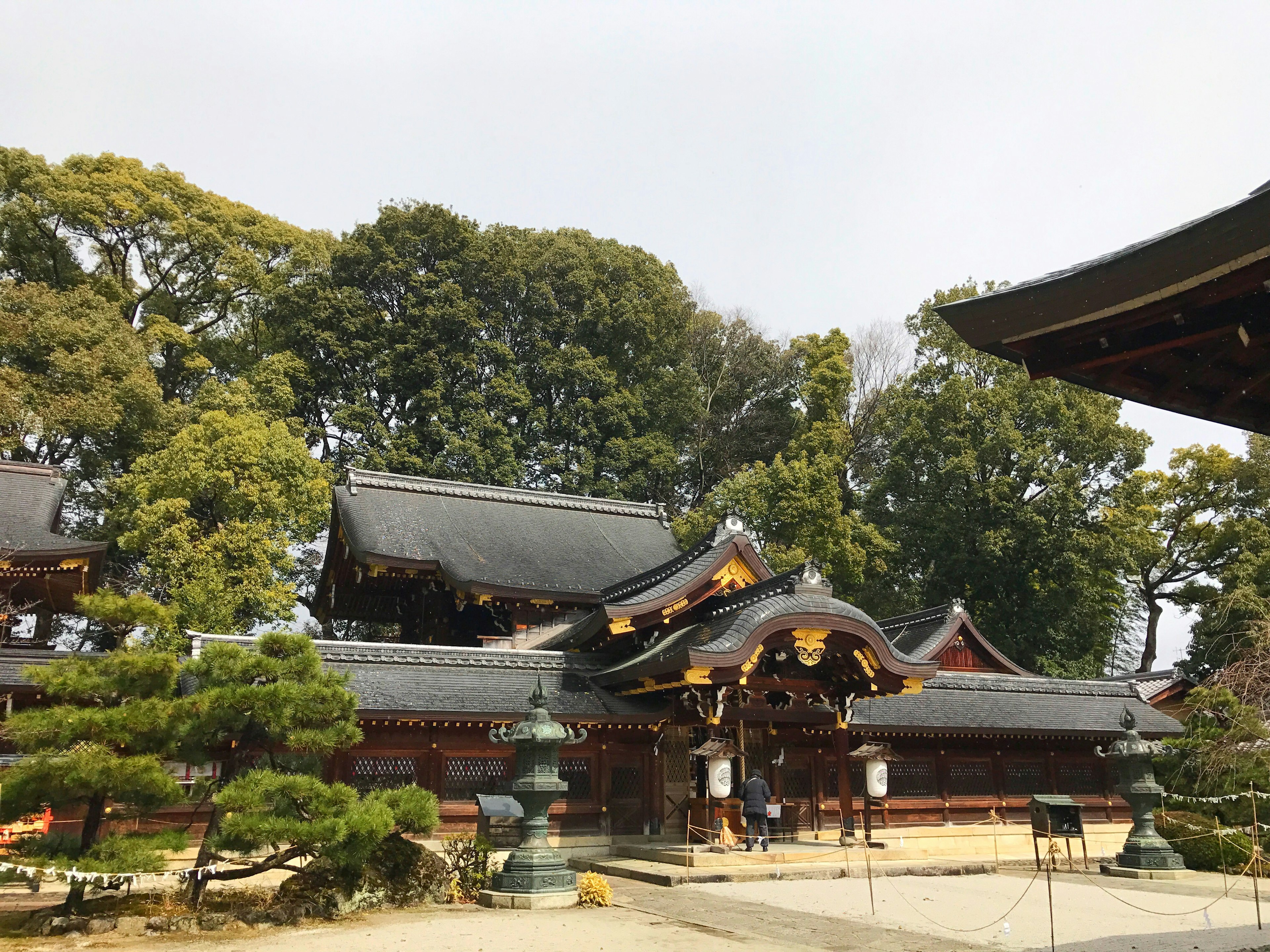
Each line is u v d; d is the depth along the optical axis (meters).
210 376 49.03
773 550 41.69
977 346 7.69
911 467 50.06
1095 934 12.48
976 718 26.25
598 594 30.03
